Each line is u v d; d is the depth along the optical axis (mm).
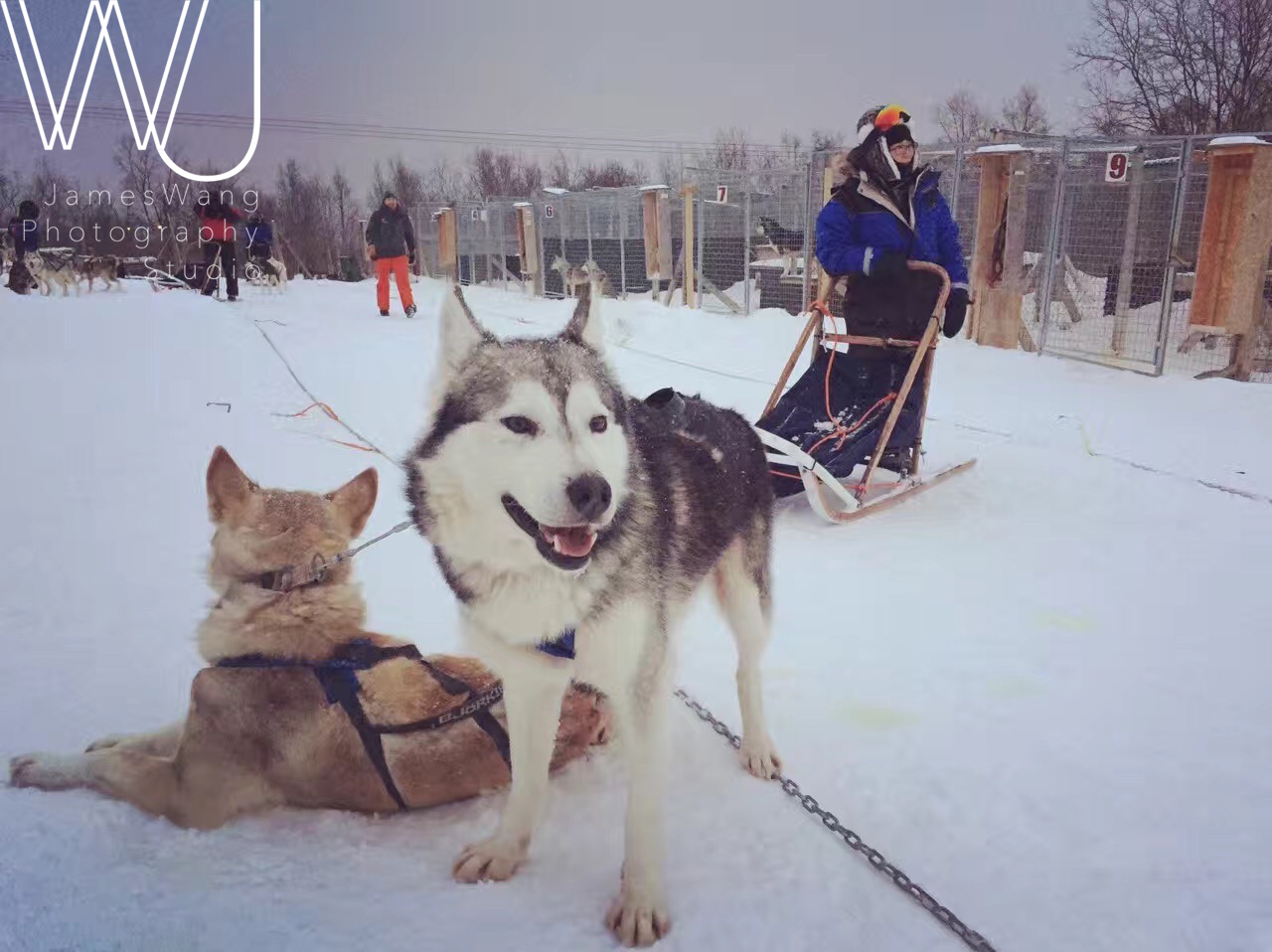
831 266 4973
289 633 2172
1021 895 1987
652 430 2316
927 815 2277
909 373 4734
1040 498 5117
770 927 1861
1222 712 2781
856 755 2545
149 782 2049
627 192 16625
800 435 4996
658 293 15820
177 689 2668
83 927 1691
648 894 1843
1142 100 17844
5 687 2594
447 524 1922
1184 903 1949
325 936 1762
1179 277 9992
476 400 1887
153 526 3969
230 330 9797
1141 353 9812
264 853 2016
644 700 1935
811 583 3873
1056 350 10125
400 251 13594
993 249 10398
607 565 1861
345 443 5457
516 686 1992
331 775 2135
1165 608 3590
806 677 3014
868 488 5109
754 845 2139
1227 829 2211
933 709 2805
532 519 1781
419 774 2162
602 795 2350
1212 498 5078
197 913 1777
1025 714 2771
